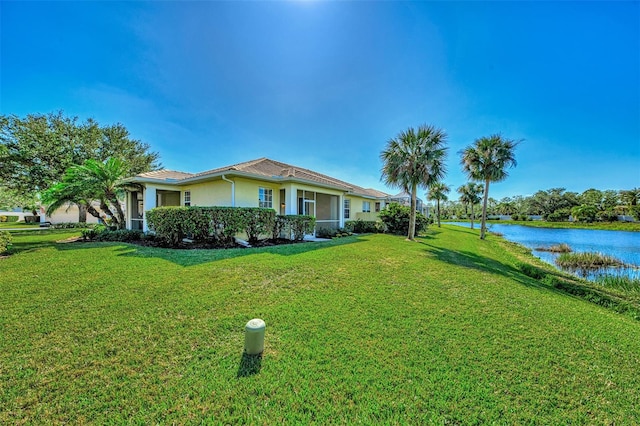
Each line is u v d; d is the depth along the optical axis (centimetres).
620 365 298
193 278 529
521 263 1026
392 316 401
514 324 394
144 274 549
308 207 1591
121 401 219
